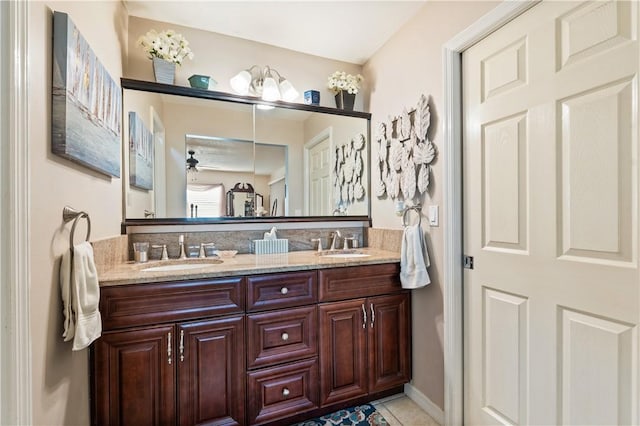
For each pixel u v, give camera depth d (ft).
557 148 3.71
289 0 5.65
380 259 5.83
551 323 3.79
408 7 5.84
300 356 5.18
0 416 2.26
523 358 4.14
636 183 3.04
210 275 4.62
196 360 4.52
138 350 4.23
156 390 4.30
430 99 5.60
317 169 7.38
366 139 7.73
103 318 4.06
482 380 4.76
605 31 3.26
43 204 2.82
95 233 4.22
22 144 2.42
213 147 6.57
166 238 6.18
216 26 6.48
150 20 6.23
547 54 3.81
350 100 7.62
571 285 3.58
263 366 4.92
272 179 7.04
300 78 7.49
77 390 3.63
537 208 3.95
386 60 7.00
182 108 6.33
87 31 3.87
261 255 6.57
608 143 3.25
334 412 5.56
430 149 5.54
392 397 6.07
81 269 3.28
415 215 6.03
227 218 6.63
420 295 5.87
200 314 4.56
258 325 4.91
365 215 7.75
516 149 4.21
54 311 3.03
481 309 4.78
